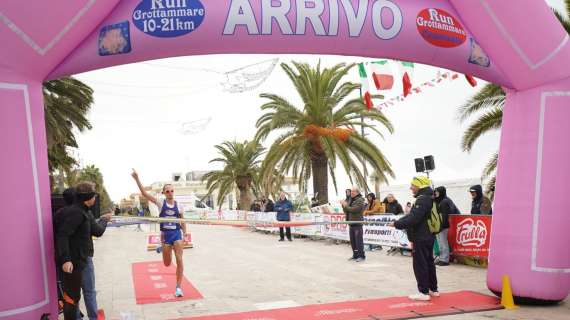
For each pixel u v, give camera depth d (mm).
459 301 6371
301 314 5926
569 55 6156
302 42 5637
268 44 5578
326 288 7648
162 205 7211
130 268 10859
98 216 5746
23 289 4547
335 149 19703
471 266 9492
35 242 4660
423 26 5934
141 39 5188
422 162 11484
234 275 9328
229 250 14281
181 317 5941
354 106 20609
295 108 21141
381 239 12500
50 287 4812
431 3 6109
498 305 6113
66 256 4594
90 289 5359
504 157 6508
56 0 4496
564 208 6039
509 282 6188
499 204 6461
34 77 4781
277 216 16969
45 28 4551
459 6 6016
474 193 10438
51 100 18062
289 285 8031
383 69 8289
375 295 6965
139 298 7246
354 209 10844
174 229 7254
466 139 14797
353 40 5742
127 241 19844
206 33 5328
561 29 6125
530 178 6184
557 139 6090
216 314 6059
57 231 4762
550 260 6027
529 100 6270
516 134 6367
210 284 8352
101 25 5105
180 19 5234
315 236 17000
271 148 21016
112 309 6547
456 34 6148
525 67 6066
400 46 5938
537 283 6031
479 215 9320
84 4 4676
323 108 20203
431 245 6551
